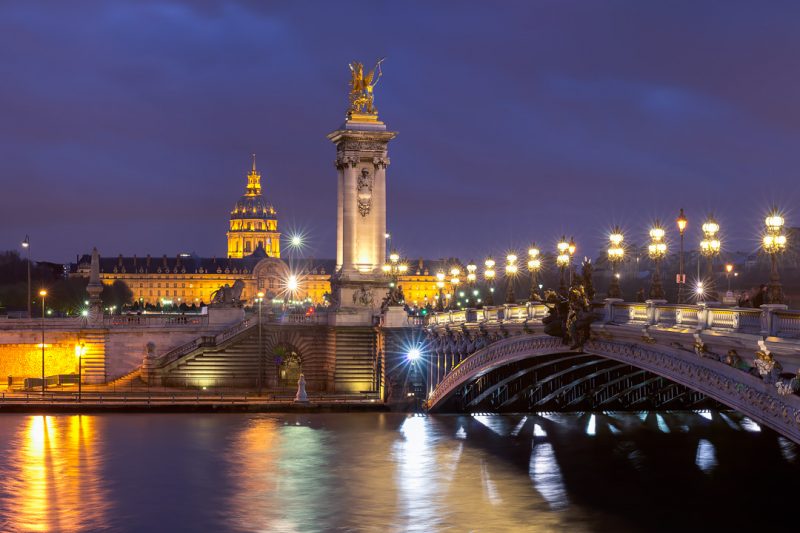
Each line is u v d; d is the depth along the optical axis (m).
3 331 135.62
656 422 106.62
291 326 133.62
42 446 95.94
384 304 126.88
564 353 84.06
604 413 112.38
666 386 107.12
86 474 85.38
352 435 101.12
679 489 76.75
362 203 134.75
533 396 110.94
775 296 52.56
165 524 71.38
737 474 81.44
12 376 140.38
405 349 122.19
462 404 114.94
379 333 126.06
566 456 89.06
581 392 108.75
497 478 81.62
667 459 87.25
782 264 82.56
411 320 124.31
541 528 67.62
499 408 113.12
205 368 133.88
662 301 63.97
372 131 134.62
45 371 142.50
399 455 91.12
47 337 137.12
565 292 78.81
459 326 103.88
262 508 74.88
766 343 49.97
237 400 119.38
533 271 89.94
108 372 138.75
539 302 84.88
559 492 76.69
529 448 92.81
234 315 143.88
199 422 109.38
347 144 134.88
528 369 95.56
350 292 132.50
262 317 136.00
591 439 96.69
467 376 101.50
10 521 72.25
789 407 49.34
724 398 55.75
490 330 94.44
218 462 89.50
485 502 74.50
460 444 95.50
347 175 134.75
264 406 116.94
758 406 52.12
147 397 121.38
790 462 85.56
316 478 83.38
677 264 110.31
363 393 127.81
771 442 94.62
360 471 85.44
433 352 116.69
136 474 85.25
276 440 98.88
